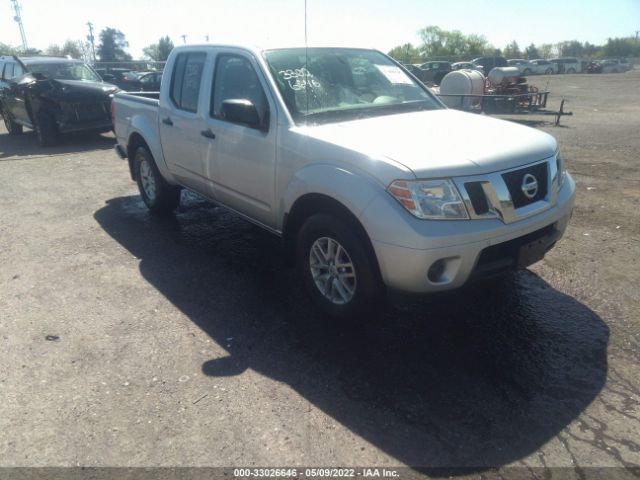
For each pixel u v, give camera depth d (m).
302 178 3.54
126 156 6.37
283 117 3.79
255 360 3.29
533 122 13.97
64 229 5.73
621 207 6.01
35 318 3.83
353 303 3.45
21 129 12.86
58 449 2.59
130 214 6.24
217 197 4.80
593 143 10.30
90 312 3.91
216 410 2.84
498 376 3.09
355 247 3.28
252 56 4.16
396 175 3.03
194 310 3.93
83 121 10.92
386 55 4.96
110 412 2.84
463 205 3.04
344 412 2.81
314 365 3.23
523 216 3.23
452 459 2.49
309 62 4.28
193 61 4.87
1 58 13.33
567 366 3.18
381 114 4.12
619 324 3.62
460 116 4.15
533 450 2.53
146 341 3.52
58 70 12.07
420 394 2.95
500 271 3.26
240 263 4.78
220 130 4.37
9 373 3.18
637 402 2.85
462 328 3.62
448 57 47.25
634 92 24.14
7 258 4.95
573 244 4.96
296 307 3.96
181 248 5.15
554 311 3.81
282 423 2.74
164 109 5.23
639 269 4.40
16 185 7.67
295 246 3.98
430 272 3.05
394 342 3.47
